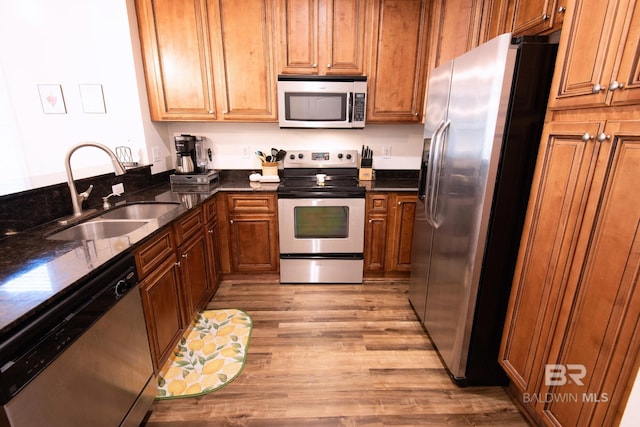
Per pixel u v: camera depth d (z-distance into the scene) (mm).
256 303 2428
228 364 1791
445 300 1724
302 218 2561
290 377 1701
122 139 2475
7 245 1260
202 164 2883
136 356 1331
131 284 1288
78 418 984
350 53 2471
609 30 941
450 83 1628
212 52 2451
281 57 2471
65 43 2281
